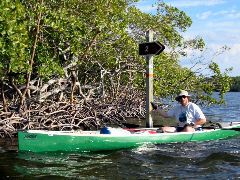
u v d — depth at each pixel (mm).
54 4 14969
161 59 19312
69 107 15367
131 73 19609
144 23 20484
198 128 12109
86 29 14508
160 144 11266
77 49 14594
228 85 21312
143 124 18031
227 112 29969
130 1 19578
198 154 10242
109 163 9391
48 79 15742
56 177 8281
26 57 12984
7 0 11258
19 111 13633
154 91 19594
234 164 9336
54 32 14055
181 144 11391
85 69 18328
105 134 10609
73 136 10297
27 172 8648
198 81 21594
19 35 11703
